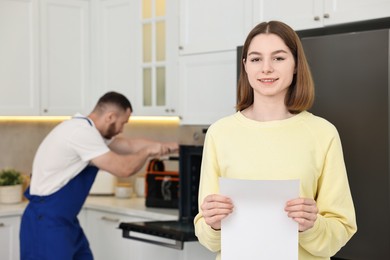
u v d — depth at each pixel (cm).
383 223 235
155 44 388
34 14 402
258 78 167
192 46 351
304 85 171
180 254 328
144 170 440
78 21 421
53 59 411
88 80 426
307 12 285
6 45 393
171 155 413
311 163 166
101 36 421
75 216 331
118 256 372
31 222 323
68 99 418
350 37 244
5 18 392
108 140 358
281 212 155
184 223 320
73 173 324
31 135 439
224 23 332
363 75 240
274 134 169
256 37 168
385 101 235
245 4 318
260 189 154
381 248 236
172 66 376
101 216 384
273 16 302
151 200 367
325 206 167
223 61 334
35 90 404
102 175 421
